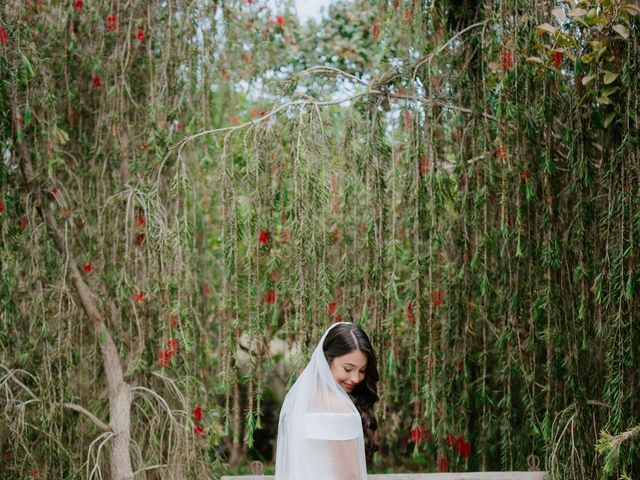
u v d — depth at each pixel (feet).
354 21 16.12
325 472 6.95
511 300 9.95
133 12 11.93
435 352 10.19
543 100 9.16
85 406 11.93
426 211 10.14
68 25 12.05
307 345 10.02
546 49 8.75
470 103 10.37
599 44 8.36
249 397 10.28
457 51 10.39
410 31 10.86
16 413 10.51
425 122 10.07
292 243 10.34
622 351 8.73
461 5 10.81
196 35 11.89
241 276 10.46
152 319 11.69
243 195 10.64
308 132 10.28
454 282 10.57
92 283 12.06
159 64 11.85
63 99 12.23
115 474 11.27
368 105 10.47
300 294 10.00
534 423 9.78
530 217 9.94
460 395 10.92
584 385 9.91
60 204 11.39
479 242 9.98
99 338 11.59
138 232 11.32
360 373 7.58
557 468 9.46
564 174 10.02
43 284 11.62
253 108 14.64
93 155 12.07
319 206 10.07
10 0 10.49
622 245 8.63
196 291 11.58
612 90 8.48
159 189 11.73
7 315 11.13
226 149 10.58
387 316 10.43
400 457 16.30
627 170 8.68
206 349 13.03
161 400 11.40
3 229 10.69
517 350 10.21
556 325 9.51
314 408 7.18
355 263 10.50
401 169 11.20
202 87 11.93
